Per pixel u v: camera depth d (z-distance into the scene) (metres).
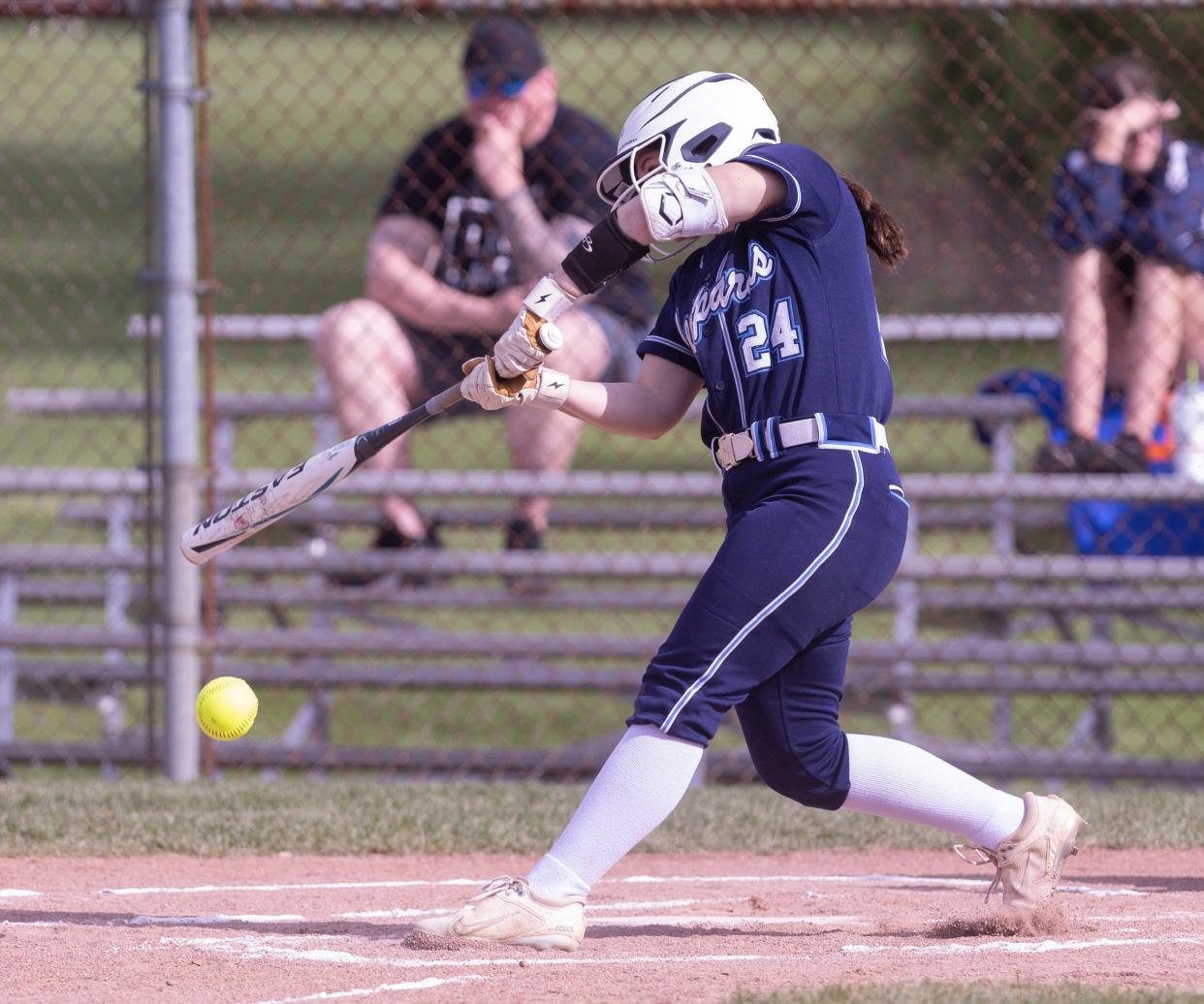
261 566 21.53
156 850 14.80
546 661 24.61
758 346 10.62
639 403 11.45
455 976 10.01
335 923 11.93
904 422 31.28
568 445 22.28
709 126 10.90
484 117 20.92
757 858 14.96
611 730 24.67
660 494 20.83
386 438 11.43
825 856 15.08
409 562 21.27
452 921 10.84
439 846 15.05
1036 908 11.38
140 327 24.19
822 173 10.77
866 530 10.48
